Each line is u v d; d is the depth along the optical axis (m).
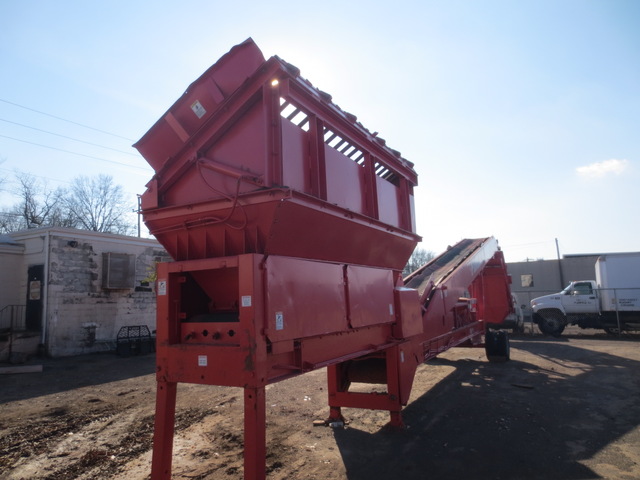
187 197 4.18
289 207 3.71
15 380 10.99
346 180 5.08
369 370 6.56
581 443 5.39
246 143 3.87
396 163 6.73
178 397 8.38
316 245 4.40
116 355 15.46
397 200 6.79
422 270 10.16
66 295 15.46
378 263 6.10
